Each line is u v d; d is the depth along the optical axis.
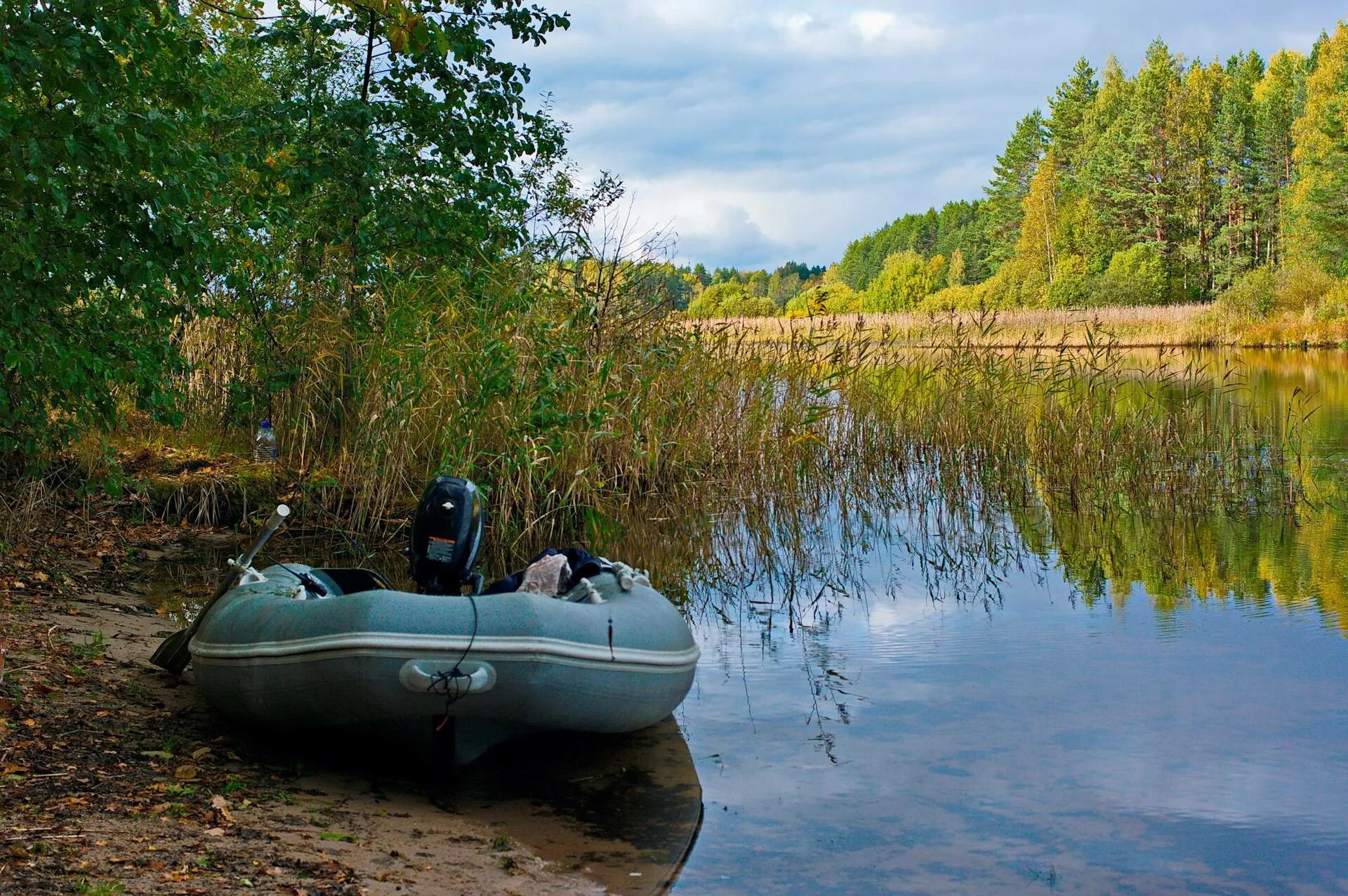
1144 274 63.62
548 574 5.51
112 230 6.89
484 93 12.54
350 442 10.88
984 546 9.91
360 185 11.78
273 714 4.75
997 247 100.88
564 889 3.80
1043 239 80.31
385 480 9.99
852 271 178.25
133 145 6.47
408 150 12.39
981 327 14.58
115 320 7.93
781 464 11.41
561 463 9.76
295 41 12.09
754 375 12.09
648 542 9.88
